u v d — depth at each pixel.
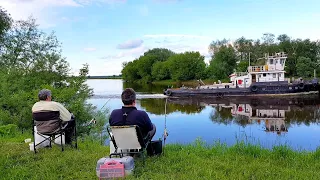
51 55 18.23
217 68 90.00
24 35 23.16
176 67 96.00
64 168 6.14
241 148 7.75
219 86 50.44
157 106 35.53
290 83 45.03
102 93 52.19
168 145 8.61
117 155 6.20
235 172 5.76
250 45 102.69
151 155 6.91
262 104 36.72
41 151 7.50
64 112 7.48
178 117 26.20
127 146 6.03
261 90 45.22
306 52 86.19
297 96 44.03
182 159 6.72
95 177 5.60
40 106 7.24
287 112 29.38
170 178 5.43
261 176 5.54
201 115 27.66
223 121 23.86
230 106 35.34
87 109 15.03
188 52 95.38
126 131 5.82
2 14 27.45
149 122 6.16
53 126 7.36
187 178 5.41
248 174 5.59
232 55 93.00
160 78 106.56
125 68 129.50
